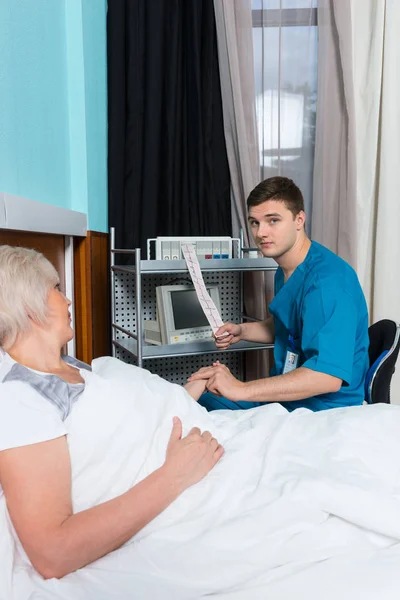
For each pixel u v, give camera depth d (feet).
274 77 8.54
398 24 8.38
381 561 2.71
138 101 7.99
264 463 3.36
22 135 4.67
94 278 7.00
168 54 8.03
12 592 2.65
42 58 5.29
